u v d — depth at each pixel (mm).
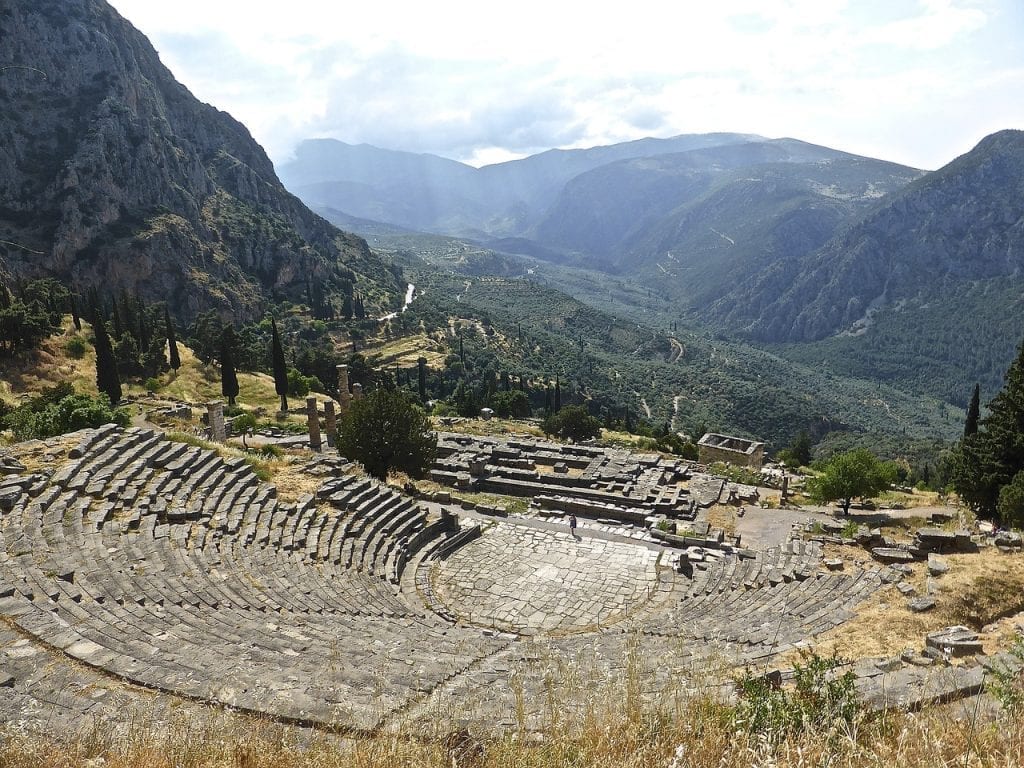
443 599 24875
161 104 189625
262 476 29391
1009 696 7176
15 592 13992
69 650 11328
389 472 37656
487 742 7355
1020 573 19438
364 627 17234
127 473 24062
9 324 64812
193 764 6785
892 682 9469
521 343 187500
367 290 193875
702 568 27031
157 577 16984
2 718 8578
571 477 39188
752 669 12523
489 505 35125
